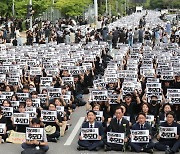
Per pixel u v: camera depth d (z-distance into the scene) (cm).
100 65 3272
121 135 1627
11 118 1834
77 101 2364
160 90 2108
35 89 2272
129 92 2108
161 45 4131
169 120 1630
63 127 1852
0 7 6694
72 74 2658
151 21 8850
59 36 4966
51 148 1691
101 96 1956
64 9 7712
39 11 6619
